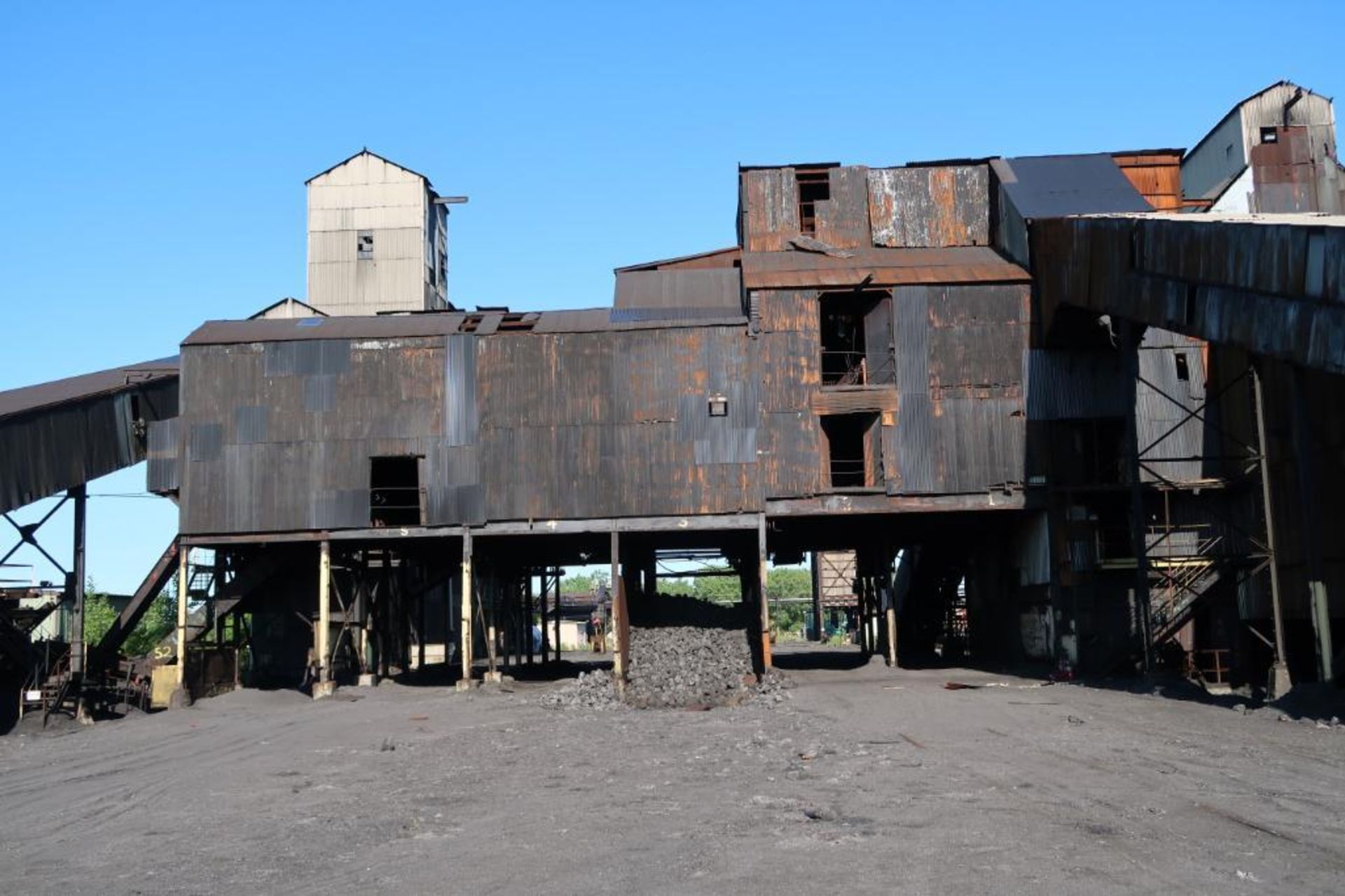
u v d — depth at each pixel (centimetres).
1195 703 2684
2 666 3491
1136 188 4791
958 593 5438
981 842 1230
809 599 10206
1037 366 3828
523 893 1094
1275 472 3431
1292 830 1255
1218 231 2625
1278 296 2384
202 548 3881
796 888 1063
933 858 1160
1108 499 3819
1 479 3148
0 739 3002
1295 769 1691
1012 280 3847
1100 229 3266
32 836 1587
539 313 4153
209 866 1302
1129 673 3666
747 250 4394
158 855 1391
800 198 4659
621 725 2803
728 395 3841
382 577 4497
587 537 4303
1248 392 3600
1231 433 3725
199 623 5288
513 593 5612
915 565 5203
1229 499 3744
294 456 3856
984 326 3844
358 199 6588
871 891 1041
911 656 5103
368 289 6506
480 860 1259
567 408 3850
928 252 4272
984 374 3825
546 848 1302
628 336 3878
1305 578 3241
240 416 3869
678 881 1112
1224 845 1186
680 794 1670
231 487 3841
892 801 1510
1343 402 3038
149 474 3850
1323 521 3148
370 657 4309
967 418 3806
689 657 4025
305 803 1745
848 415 3862
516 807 1616
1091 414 3800
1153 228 2939
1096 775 1675
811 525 4222
